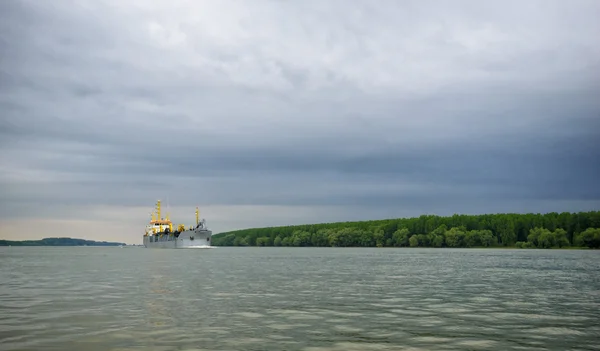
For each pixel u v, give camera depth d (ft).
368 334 80.48
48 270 263.90
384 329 84.89
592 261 376.48
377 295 138.00
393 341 75.20
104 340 75.05
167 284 172.65
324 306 114.01
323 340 75.61
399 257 483.10
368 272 244.83
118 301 122.52
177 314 100.73
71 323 89.61
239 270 262.47
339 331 82.84
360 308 110.83
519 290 154.61
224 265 322.34
